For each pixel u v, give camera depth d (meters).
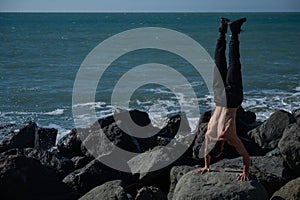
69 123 19.75
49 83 30.47
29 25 129.38
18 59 45.09
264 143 12.12
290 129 10.20
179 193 7.65
